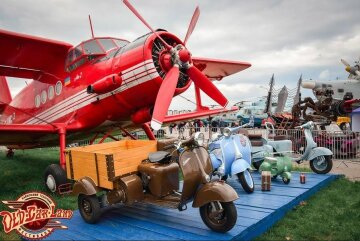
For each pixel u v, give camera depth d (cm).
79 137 792
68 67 694
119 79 568
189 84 611
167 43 580
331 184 584
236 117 2627
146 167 362
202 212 328
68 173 418
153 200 361
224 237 304
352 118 1413
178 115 787
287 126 1633
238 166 473
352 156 998
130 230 335
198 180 336
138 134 1555
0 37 628
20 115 911
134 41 597
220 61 898
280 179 578
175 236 313
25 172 758
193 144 347
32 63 738
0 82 1092
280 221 386
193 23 621
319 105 1653
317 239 330
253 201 428
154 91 559
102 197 380
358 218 388
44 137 760
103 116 644
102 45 646
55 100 738
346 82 2061
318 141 1023
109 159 350
